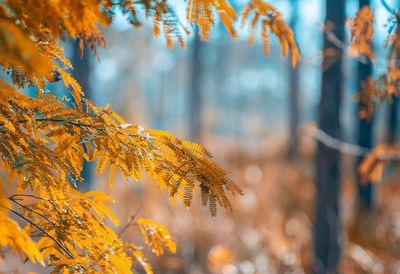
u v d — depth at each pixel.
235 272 7.15
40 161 1.72
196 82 30.34
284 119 59.91
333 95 6.65
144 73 51.66
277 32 1.70
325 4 5.91
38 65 1.04
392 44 2.59
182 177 1.72
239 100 55.31
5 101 1.53
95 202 1.99
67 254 1.90
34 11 1.35
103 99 44.78
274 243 7.95
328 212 6.88
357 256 7.32
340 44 3.87
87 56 9.47
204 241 7.32
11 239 1.30
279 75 59.38
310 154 13.49
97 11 1.39
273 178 11.25
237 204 8.60
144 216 7.30
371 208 8.73
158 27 1.58
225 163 14.01
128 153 1.75
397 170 9.59
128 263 1.96
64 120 1.74
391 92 3.25
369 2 5.82
